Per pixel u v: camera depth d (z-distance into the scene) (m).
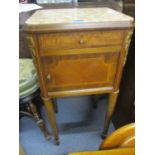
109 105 0.94
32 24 0.63
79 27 0.64
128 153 0.46
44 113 1.30
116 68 0.79
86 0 1.27
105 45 0.70
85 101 1.43
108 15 0.74
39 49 0.68
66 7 1.02
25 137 1.16
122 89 1.14
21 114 1.02
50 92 0.81
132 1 0.93
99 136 1.16
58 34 0.65
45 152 1.07
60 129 1.21
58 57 0.71
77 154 0.46
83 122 1.26
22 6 1.05
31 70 0.92
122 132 0.53
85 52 0.71
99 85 0.83
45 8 1.01
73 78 0.78
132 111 1.03
